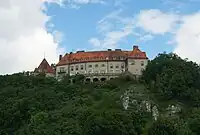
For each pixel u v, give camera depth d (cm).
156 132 17850
